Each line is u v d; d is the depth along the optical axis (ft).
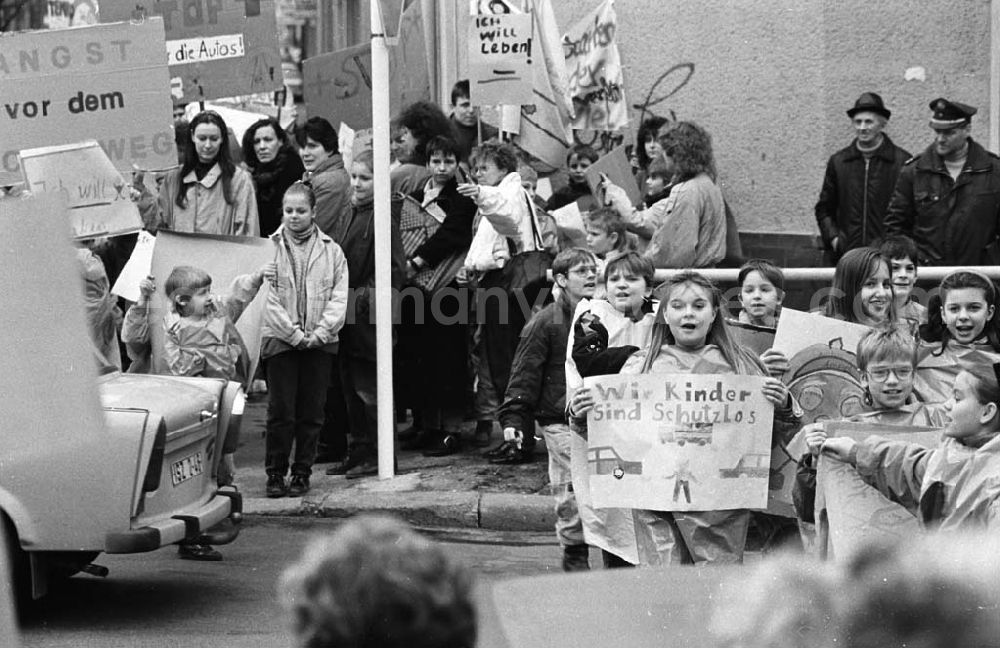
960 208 56.59
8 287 17.40
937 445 30.09
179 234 49.49
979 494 28.22
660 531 33.06
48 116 50.75
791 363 35.68
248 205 58.29
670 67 71.36
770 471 33.37
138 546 35.58
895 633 9.39
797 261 68.95
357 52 66.28
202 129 57.47
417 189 60.23
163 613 38.47
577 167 62.03
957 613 9.27
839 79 67.87
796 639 9.50
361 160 54.08
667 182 59.47
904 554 9.82
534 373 41.65
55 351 17.35
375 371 54.24
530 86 57.21
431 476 53.26
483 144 55.72
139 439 35.78
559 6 72.64
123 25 50.75
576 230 57.26
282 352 51.39
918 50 66.74
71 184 48.14
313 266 51.57
